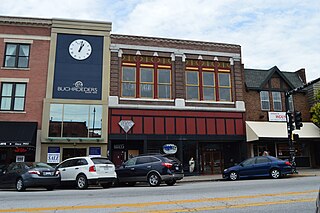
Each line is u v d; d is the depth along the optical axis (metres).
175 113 23.08
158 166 15.30
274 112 24.94
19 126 20.16
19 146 19.41
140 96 22.95
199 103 23.72
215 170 24.00
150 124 22.45
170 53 24.03
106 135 21.42
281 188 11.48
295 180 15.20
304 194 9.65
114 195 10.78
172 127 22.80
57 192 12.61
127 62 23.23
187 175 22.58
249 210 7.32
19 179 13.79
